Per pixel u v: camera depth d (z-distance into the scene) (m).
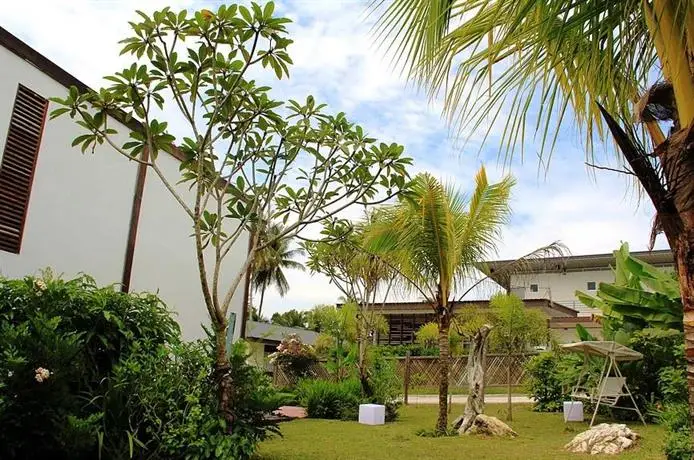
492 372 19.95
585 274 26.23
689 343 2.10
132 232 7.55
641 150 2.36
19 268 5.93
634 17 2.53
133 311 5.22
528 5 2.17
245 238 10.11
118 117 5.44
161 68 5.05
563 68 2.68
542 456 6.96
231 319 8.69
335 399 12.50
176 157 8.38
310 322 35.97
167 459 4.77
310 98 5.75
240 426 5.17
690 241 2.12
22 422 3.99
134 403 4.68
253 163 5.78
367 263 12.88
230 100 5.31
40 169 6.28
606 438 7.43
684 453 5.61
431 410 14.48
